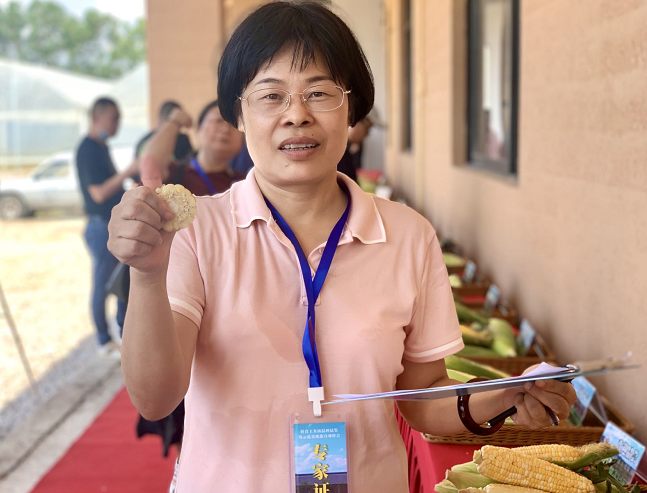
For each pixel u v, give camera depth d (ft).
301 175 4.29
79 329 24.07
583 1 8.41
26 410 16.06
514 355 9.71
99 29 157.89
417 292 4.65
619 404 7.60
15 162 65.87
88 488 11.91
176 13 33.78
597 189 8.07
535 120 10.69
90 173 18.43
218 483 4.33
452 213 18.52
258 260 4.43
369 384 4.39
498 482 5.15
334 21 4.33
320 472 4.25
